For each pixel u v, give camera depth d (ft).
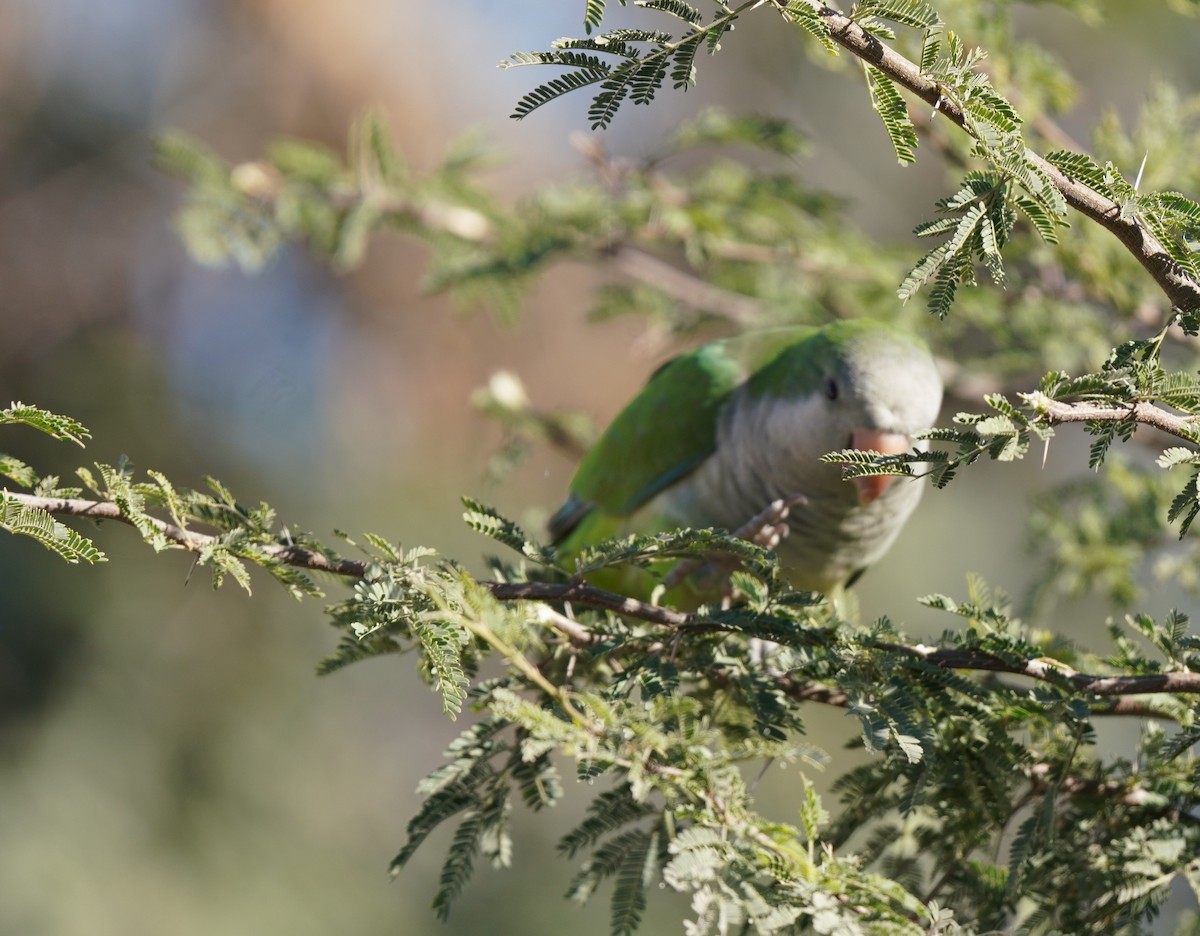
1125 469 29.22
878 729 15.57
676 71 13.64
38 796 45.75
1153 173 28.19
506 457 38.63
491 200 36.52
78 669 47.83
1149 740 18.26
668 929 45.52
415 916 49.75
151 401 52.31
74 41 56.08
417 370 55.62
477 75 56.70
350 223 34.12
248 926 46.47
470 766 16.44
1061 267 31.89
